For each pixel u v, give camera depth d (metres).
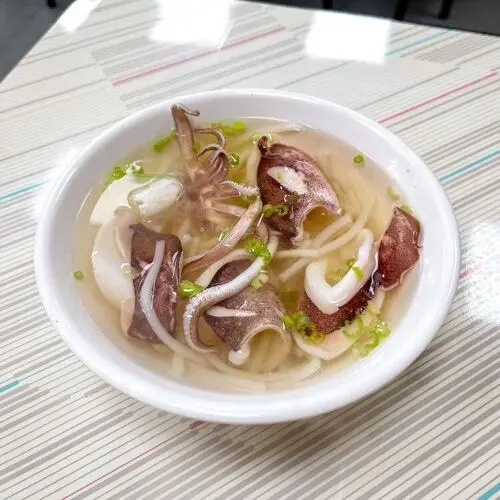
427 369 0.21
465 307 0.23
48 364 0.22
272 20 0.39
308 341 0.21
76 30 0.39
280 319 0.21
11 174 0.30
